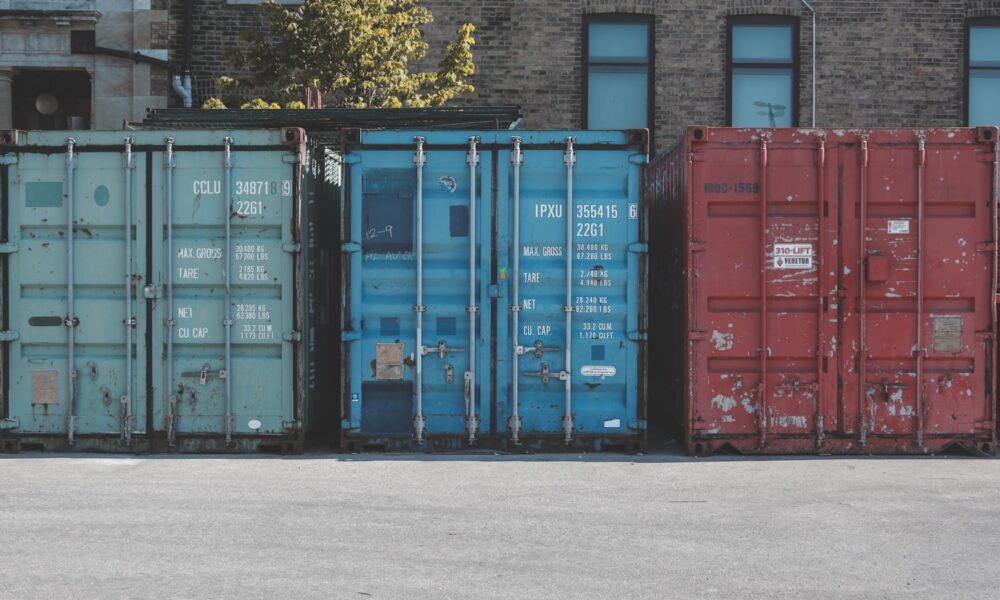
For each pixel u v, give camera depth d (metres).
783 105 17.08
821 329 9.87
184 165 9.84
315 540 6.67
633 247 9.85
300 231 9.83
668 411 11.31
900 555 6.44
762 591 5.70
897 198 9.88
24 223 9.89
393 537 6.77
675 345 10.85
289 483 8.54
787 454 9.98
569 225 9.83
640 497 8.07
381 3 15.04
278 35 15.42
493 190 9.87
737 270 9.91
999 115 17.11
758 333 9.91
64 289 9.91
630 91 17.08
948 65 16.97
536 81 16.83
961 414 9.95
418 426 9.90
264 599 5.49
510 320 9.88
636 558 6.33
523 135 9.84
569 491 8.28
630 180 9.87
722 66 16.92
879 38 16.94
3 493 8.09
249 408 9.88
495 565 6.15
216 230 9.86
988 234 9.94
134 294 9.88
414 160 9.84
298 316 9.84
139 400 9.88
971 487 8.52
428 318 9.90
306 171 10.04
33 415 9.94
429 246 9.90
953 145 9.90
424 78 15.39
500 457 9.75
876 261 9.77
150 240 9.85
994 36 17.09
